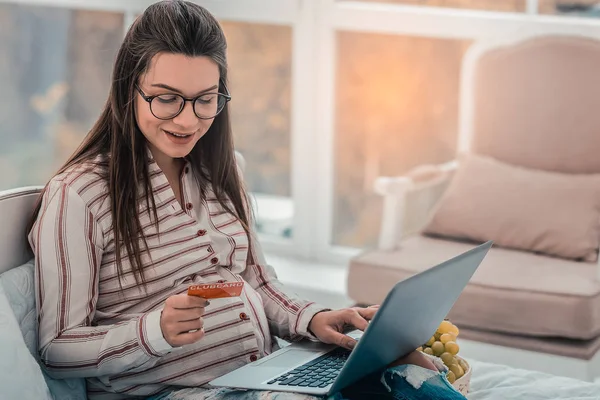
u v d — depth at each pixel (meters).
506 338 2.16
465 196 2.57
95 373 1.30
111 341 1.27
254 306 1.48
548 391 1.54
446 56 2.96
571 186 2.51
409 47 3.00
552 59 2.63
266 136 3.25
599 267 2.19
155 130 1.35
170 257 1.39
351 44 3.08
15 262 1.39
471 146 2.73
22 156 3.65
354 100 3.11
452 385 1.37
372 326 1.13
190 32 1.33
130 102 1.36
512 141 2.67
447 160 3.02
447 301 1.34
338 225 3.23
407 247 2.50
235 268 1.50
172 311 1.24
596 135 2.58
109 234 1.35
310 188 3.22
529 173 2.58
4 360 1.18
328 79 3.11
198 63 1.33
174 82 1.32
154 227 1.39
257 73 3.21
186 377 1.38
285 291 1.58
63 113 3.57
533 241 2.46
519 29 2.82
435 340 1.49
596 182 2.51
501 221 2.50
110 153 1.39
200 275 1.43
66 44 3.50
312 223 3.25
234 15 3.18
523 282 2.17
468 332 2.20
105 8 3.32
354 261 2.35
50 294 1.30
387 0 3.00
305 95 3.14
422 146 3.05
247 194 1.61
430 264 2.32
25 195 1.41
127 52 1.36
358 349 1.16
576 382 1.60
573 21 2.79
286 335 1.54
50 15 3.51
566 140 2.60
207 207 1.49
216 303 1.41
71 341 1.28
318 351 1.43
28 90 3.60
